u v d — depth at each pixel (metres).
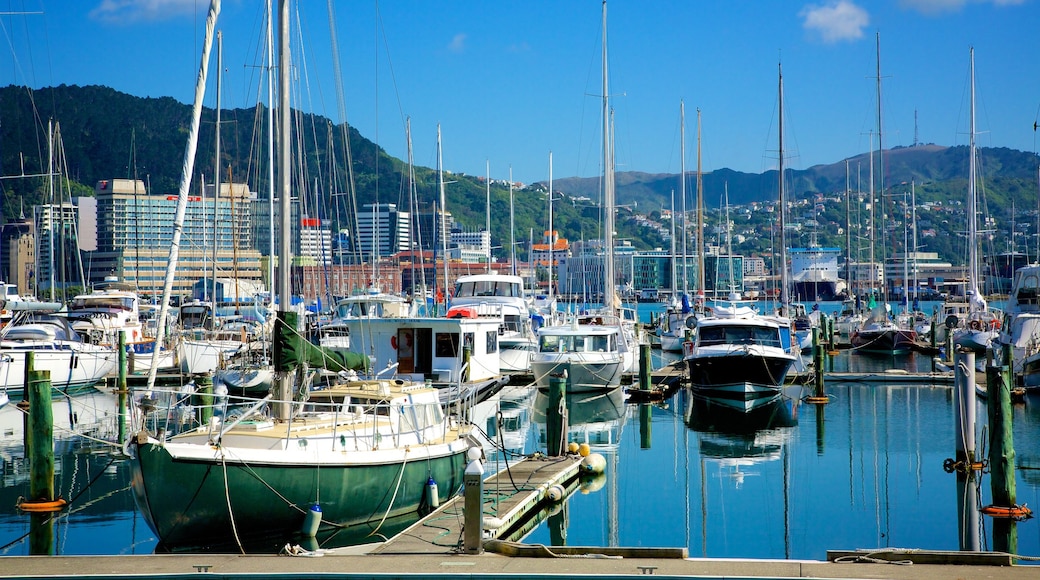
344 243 113.31
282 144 21.41
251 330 52.50
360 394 21.52
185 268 77.06
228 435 18.86
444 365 35.69
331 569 14.85
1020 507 22.20
